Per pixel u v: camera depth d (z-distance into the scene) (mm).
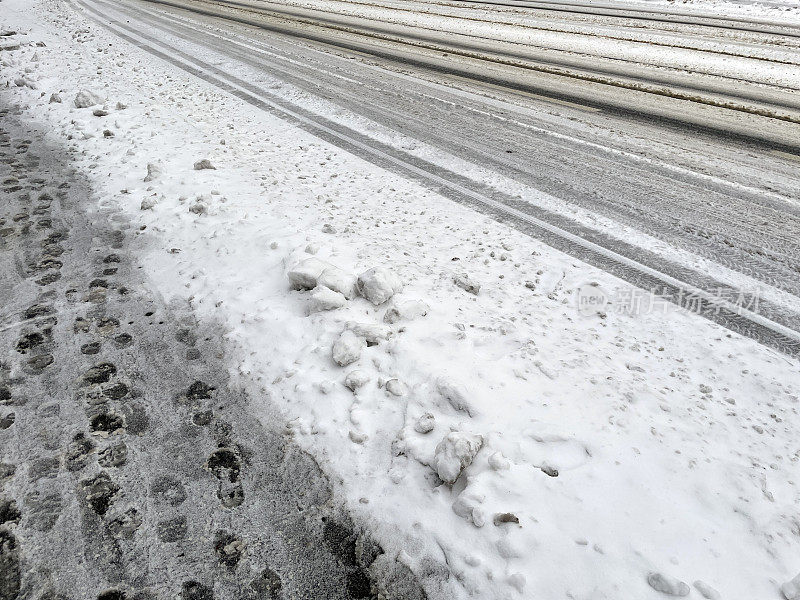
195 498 2148
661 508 2008
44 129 6621
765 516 2008
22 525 2020
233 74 9734
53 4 19719
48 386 2707
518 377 2641
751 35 13344
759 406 2592
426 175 5465
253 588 1833
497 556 1871
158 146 5914
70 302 3381
